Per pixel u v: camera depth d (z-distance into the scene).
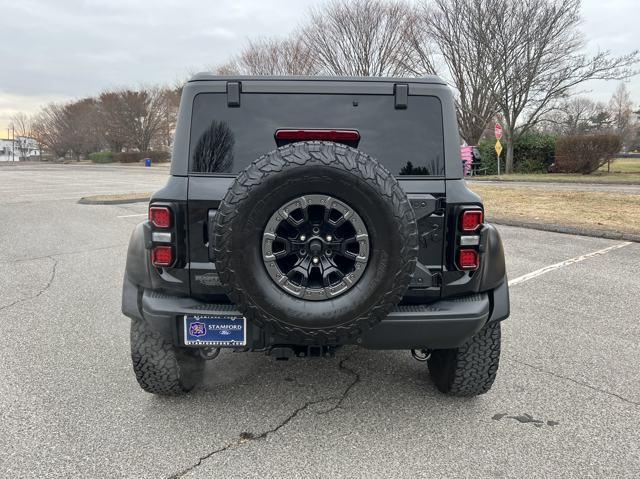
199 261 2.68
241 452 2.65
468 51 26.52
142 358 2.99
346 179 2.30
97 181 25.02
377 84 2.76
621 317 4.81
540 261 7.09
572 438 2.79
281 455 2.62
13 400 3.17
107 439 2.75
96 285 5.90
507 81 24.73
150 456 2.61
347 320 2.42
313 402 3.19
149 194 16.44
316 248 2.40
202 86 2.74
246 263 2.36
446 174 2.73
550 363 3.80
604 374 3.61
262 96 2.75
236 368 3.69
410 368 3.71
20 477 2.42
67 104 73.56
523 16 23.53
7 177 28.97
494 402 3.20
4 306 5.10
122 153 58.78
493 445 2.72
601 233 8.88
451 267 2.72
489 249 2.84
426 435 2.82
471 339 3.01
